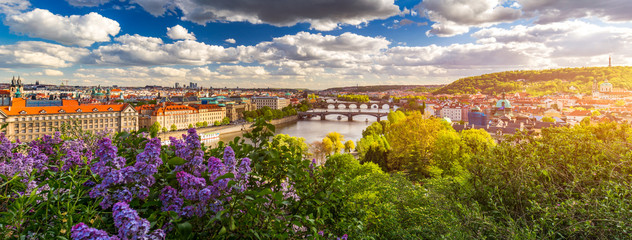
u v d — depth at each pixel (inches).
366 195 748.6
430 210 594.9
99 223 248.2
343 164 1934.1
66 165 341.7
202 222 266.4
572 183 473.7
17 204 235.6
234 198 269.0
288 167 364.8
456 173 1732.3
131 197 253.8
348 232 442.3
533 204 446.0
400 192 782.5
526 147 605.0
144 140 378.3
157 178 290.0
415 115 2974.9
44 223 255.8
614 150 574.6
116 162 279.1
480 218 437.7
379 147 2957.7
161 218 248.5
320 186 403.9
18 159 319.3
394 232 544.7
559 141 615.2
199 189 256.8
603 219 376.2
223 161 323.0
